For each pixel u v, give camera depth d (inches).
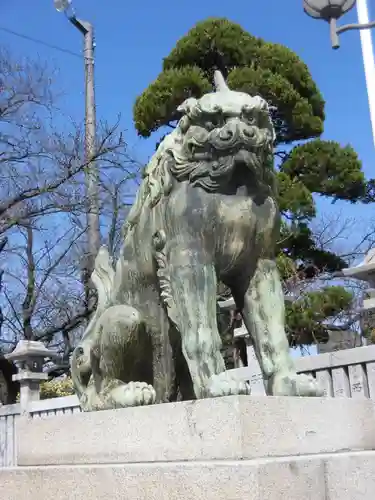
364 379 187.8
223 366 104.0
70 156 448.1
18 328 597.3
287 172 467.2
